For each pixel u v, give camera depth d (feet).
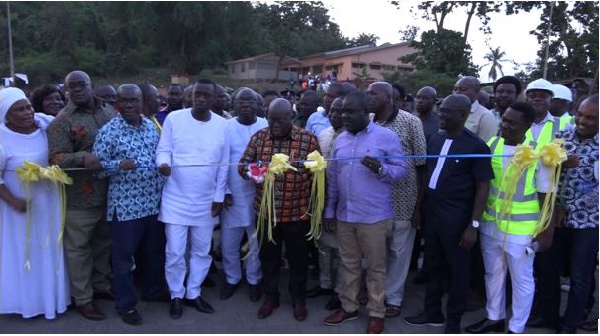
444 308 14.11
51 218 12.58
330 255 14.58
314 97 18.90
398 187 13.16
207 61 157.58
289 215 12.66
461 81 15.83
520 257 11.48
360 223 12.04
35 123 12.77
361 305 14.07
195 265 13.62
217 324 12.88
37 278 12.75
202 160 13.09
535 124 14.28
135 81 134.00
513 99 16.02
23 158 12.27
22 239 12.48
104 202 13.03
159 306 13.99
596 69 83.20
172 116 13.19
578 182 11.67
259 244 13.30
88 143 12.76
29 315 12.76
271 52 158.61
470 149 11.46
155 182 13.01
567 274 12.76
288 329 12.63
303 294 13.32
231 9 140.26
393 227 13.24
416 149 13.16
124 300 12.63
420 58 94.32
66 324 12.74
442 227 11.81
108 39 158.10
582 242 11.77
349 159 12.00
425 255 12.62
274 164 11.90
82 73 12.74
